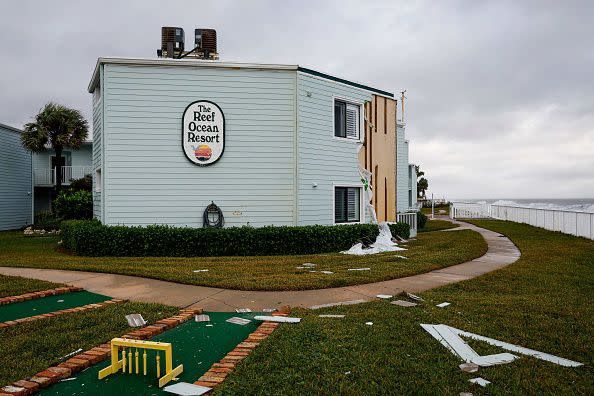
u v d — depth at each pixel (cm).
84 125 2475
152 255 1193
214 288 767
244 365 410
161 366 420
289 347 458
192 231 1206
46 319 561
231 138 1358
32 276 859
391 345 467
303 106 1408
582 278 845
